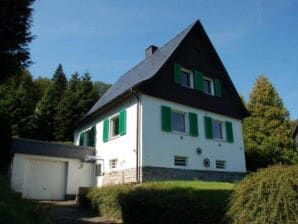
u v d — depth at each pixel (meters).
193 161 17.59
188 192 9.24
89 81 36.53
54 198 18.64
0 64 11.99
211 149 18.81
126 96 17.34
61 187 19.05
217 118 20.02
